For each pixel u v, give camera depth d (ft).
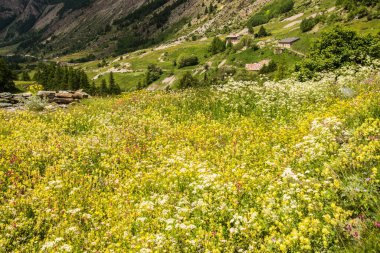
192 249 24.68
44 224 31.63
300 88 69.92
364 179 26.58
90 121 65.98
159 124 59.88
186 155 44.16
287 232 24.12
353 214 24.29
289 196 26.30
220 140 49.67
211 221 27.66
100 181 40.65
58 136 56.39
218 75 621.31
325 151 33.73
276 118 58.85
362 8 555.28
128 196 35.24
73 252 27.22
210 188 32.12
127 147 49.42
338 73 81.92
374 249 19.17
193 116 65.62
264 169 35.37
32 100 82.28
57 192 36.96
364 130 33.73
